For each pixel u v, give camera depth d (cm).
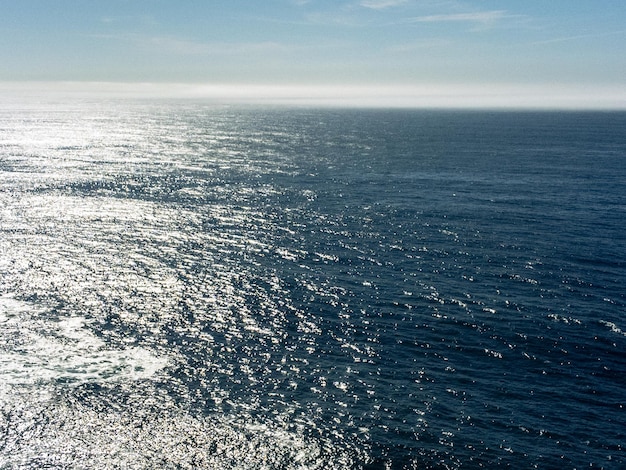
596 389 3203
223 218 7069
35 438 2698
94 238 6062
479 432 2780
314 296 4509
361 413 2925
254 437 2720
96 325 3934
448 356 3562
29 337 3728
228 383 3206
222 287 4678
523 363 3488
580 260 5400
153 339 3744
